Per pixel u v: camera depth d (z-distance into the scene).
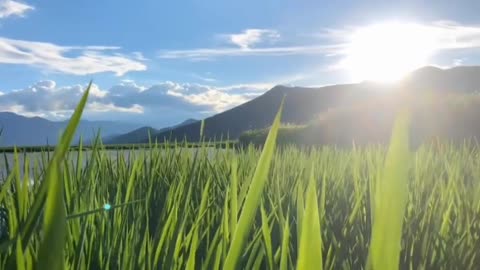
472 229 1.48
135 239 1.05
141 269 0.88
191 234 0.96
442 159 3.09
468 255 1.27
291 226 1.30
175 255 0.86
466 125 10.92
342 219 1.48
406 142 0.34
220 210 1.44
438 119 11.05
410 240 1.23
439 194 1.77
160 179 2.14
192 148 2.60
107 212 1.25
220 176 2.22
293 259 1.04
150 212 1.59
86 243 1.08
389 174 0.35
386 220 0.35
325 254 1.13
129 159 2.29
